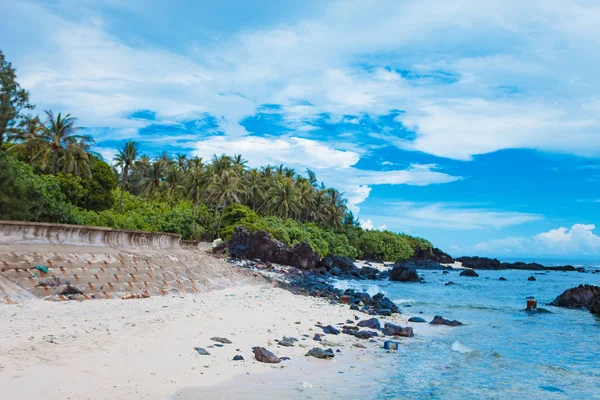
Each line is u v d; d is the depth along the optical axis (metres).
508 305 30.92
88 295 17.33
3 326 10.96
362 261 95.12
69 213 40.78
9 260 16.33
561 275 89.25
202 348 11.55
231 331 14.19
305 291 32.50
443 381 11.11
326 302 26.33
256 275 36.75
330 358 12.68
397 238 108.81
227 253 56.19
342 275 59.31
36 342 9.73
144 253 25.03
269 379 10.08
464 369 12.47
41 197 37.50
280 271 47.72
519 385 11.12
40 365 8.40
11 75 37.19
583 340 17.91
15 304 14.14
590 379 11.88
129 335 11.63
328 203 99.75
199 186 74.25
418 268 95.12
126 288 19.69
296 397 9.03
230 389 9.08
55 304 15.09
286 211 85.19
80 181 55.81
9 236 17.55
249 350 12.26
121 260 21.56
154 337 11.88
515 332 19.53
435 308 28.14
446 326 20.41
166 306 17.25
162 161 75.88
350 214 113.19
